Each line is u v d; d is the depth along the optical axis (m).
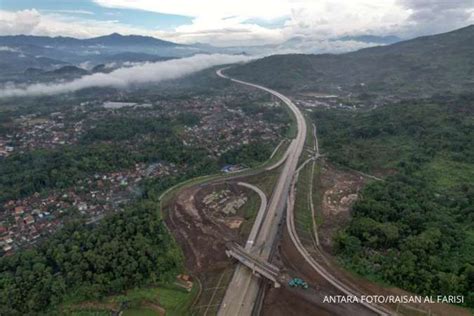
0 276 114.44
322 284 110.75
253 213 155.00
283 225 145.12
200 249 134.38
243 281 114.81
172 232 145.50
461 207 139.12
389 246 123.88
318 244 133.62
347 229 134.12
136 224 140.62
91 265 120.81
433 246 115.25
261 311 102.75
